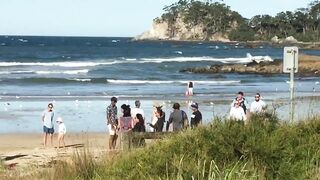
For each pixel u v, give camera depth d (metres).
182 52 147.62
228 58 114.69
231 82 61.66
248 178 7.71
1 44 175.25
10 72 68.31
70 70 73.88
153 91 48.41
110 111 20.39
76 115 32.56
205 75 73.94
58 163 11.10
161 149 9.08
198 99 41.00
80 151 12.73
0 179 11.28
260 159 8.47
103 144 21.94
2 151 21.34
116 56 120.69
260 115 9.98
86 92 46.97
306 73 76.44
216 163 8.37
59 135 22.80
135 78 65.12
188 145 8.96
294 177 8.19
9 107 36.00
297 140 8.97
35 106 36.72
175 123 18.67
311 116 10.70
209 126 9.61
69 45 180.38
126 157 9.27
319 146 8.77
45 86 52.97
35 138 25.77
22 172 12.32
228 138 8.83
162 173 8.23
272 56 135.62
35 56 111.69
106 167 9.41
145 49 162.75
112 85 55.31
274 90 50.38
